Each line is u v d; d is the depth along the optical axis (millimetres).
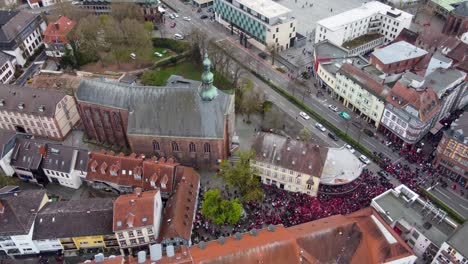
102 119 131250
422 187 121375
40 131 140500
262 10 185000
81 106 130250
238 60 182375
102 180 118812
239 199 115938
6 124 142750
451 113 153500
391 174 125625
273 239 88562
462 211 115812
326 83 164000
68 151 119438
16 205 100312
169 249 84625
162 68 180750
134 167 117500
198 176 119312
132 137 123438
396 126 137000
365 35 196875
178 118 121312
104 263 82875
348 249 91750
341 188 119375
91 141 140625
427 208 104250
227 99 123688
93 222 100875
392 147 137750
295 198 118562
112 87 126250
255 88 163250
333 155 124938
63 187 123500
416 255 103438
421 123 127812
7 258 102812
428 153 134875
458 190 122312
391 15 189875
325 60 165625
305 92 164250
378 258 91625
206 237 107188
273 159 118000
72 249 103938
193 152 126000
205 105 120500
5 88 139000
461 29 189125
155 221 100562
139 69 177875
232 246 87562
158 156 128875
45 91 137750
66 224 100562
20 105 134875
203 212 106125
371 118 147500
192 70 178875
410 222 101875
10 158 120625
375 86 142500
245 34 199500
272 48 180625
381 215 104000
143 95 123688
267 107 150875
